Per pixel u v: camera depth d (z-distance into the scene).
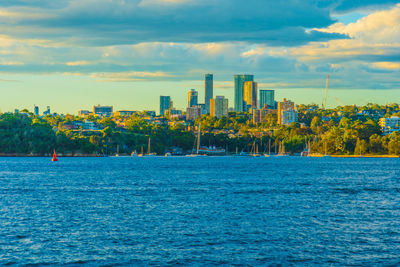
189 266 72.88
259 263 74.31
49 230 96.19
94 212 118.81
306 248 82.81
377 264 73.94
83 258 76.75
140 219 108.88
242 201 141.12
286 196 154.75
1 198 147.00
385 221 107.44
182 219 109.12
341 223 104.75
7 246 83.75
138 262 74.62
